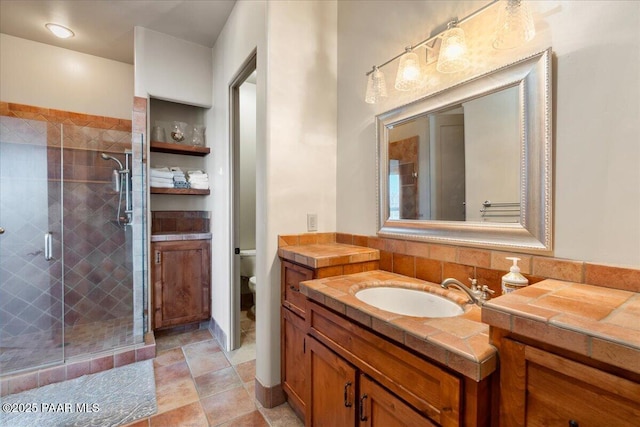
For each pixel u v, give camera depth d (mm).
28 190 2371
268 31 1734
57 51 2812
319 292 1243
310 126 1900
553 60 979
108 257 2574
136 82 2525
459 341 774
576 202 934
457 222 1279
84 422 1594
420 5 1451
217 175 2744
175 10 2332
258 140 1872
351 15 1889
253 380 2018
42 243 2393
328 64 1977
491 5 1124
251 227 3686
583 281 911
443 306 1203
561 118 965
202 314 2840
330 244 1910
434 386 803
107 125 2975
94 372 2080
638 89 816
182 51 2746
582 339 585
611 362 549
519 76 1062
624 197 843
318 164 1938
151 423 1598
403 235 1521
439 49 1344
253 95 3709
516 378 696
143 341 2361
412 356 861
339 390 1175
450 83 1318
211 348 2482
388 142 1630
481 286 1146
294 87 1833
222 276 2594
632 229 830
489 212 1163
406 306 1331
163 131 2859
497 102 1135
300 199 1865
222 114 2604
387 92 1638
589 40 903
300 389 1554
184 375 2066
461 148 1267
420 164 1449
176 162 3061
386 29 1645
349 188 1906
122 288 2602
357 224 1845
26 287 2340
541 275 1001
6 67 2607
